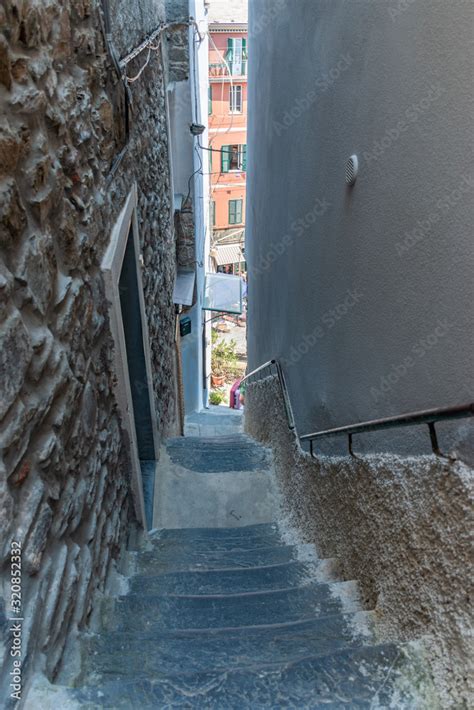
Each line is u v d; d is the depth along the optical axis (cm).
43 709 116
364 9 197
